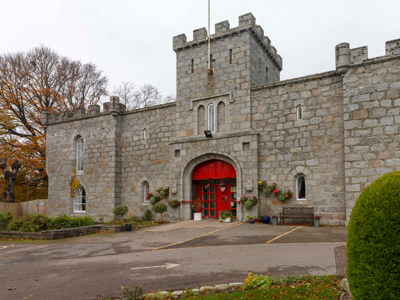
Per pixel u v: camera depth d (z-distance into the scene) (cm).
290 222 1664
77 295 696
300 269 805
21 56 3222
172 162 2053
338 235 1266
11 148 3042
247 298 605
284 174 1709
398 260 423
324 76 1636
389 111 1429
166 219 2053
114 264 967
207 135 1919
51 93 3288
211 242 1257
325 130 1622
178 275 812
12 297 698
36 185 3412
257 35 1939
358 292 459
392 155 1405
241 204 1775
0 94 3089
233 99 1877
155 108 2212
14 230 1700
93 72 3716
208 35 1980
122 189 2297
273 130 1764
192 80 2039
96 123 2409
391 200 434
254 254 1002
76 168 2516
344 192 1548
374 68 1478
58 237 1524
